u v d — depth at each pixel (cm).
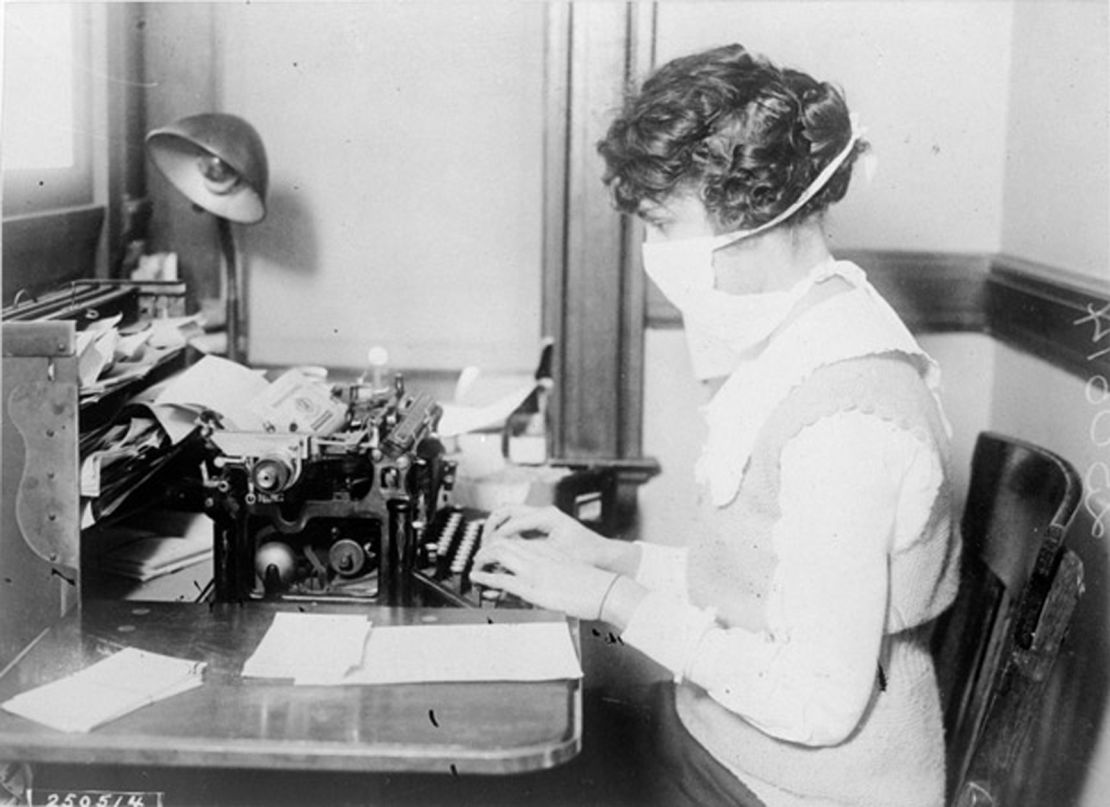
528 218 298
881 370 148
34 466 166
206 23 287
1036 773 228
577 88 287
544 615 174
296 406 189
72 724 138
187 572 199
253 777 160
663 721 177
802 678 145
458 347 302
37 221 233
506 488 241
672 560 191
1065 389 235
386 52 292
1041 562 157
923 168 288
